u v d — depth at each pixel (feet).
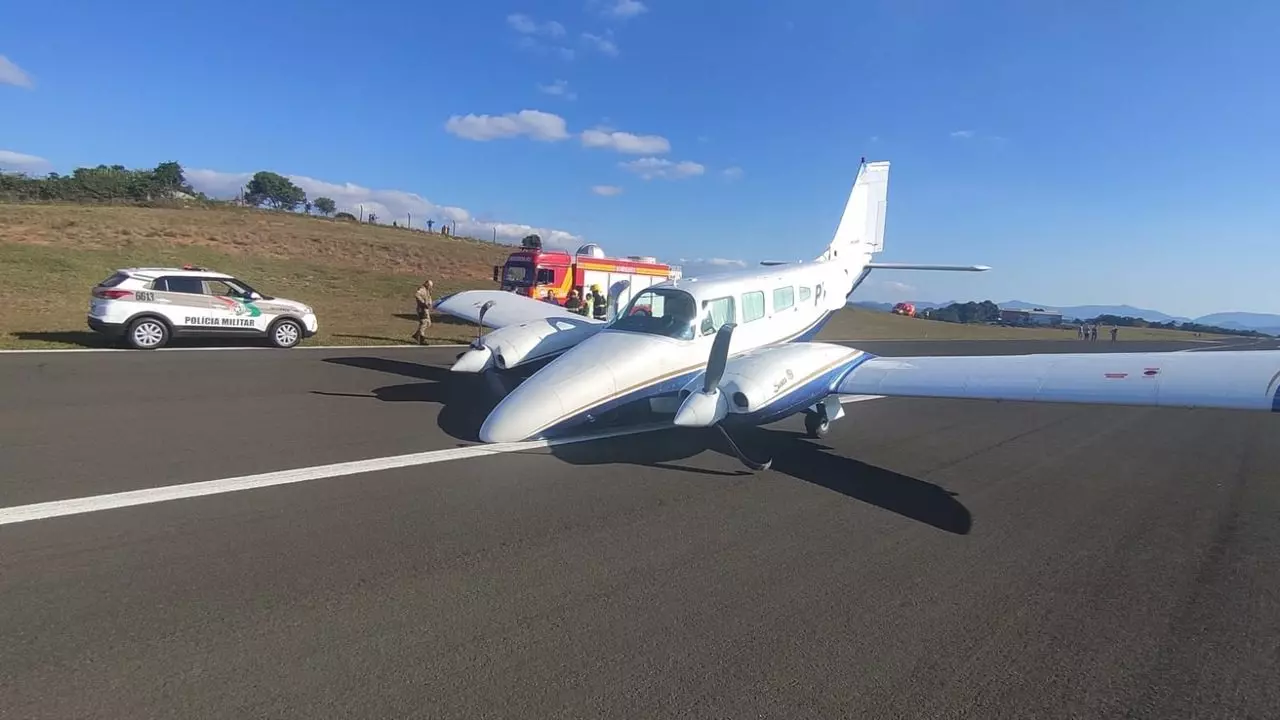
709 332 28.35
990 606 13.26
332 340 62.54
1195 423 37.88
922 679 10.62
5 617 11.38
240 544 14.89
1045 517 19.11
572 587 13.50
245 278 117.50
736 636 11.77
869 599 13.42
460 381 40.32
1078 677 10.82
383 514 17.16
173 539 14.99
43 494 17.56
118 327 48.49
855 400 42.70
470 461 22.54
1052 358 22.21
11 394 30.73
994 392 21.15
